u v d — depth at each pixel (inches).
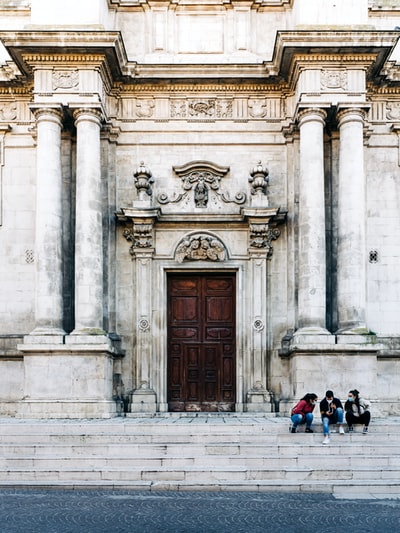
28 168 1056.8
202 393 1039.6
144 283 1032.2
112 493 610.2
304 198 973.8
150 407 1002.1
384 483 627.2
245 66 1040.2
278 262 1047.0
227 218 1041.5
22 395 1008.2
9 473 653.9
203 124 1066.7
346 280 958.4
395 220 1047.0
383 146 1059.3
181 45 1082.1
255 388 1016.9
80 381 928.9
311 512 540.4
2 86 1056.8
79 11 988.6
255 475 652.1
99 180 986.7
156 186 1059.3
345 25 978.1
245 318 1033.5
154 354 1026.1
